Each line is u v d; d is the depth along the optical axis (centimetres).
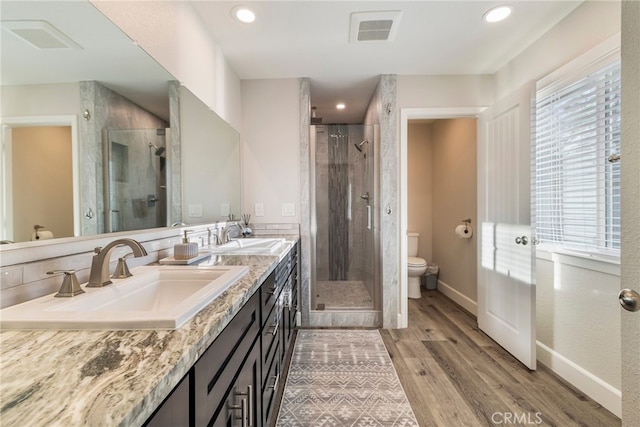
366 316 272
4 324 61
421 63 244
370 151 287
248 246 189
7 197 73
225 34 200
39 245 82
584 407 158
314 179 285
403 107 265
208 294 80
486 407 158
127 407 37
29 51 79
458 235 324
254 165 271
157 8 136
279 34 200
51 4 86
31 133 80
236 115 258
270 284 141
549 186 200
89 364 47
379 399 166
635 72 68
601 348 160
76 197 95
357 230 291
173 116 154
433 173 408
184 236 155
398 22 188
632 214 69
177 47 155
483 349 224
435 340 241
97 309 81
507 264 219
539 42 207
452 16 183
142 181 130
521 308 202
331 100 330
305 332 258
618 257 151
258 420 115
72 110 93
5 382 42
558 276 188
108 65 108
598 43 163
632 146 68
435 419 150
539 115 207
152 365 47
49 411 35
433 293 375
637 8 67
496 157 233
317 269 291
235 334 86
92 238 101
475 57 234
